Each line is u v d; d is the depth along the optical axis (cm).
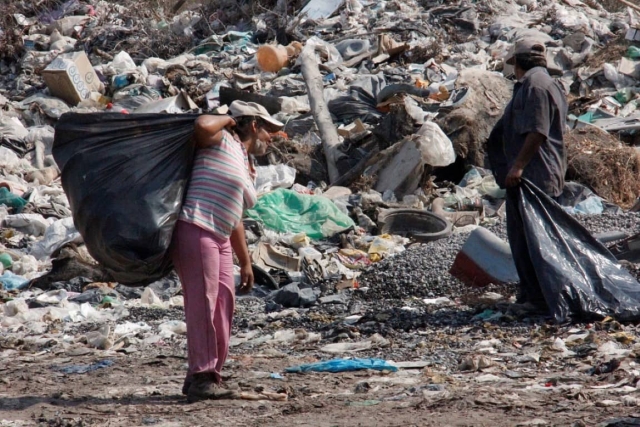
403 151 4891
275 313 2795
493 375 1788
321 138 5441
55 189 5025
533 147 2289
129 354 2275
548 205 2327
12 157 5472
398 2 7988
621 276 2303
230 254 1648
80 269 3525
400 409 1523
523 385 1691
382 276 3084
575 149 4906
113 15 8419
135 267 1548
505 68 6247
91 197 1547
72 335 2577
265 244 3712
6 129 5844
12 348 2392
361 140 5278
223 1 8619
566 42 6938
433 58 6894
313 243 4062
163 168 1576
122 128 1591
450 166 5219
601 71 6272
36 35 8044
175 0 8856
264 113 1677
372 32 7362
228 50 7544
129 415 1541
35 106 6506
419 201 4684
